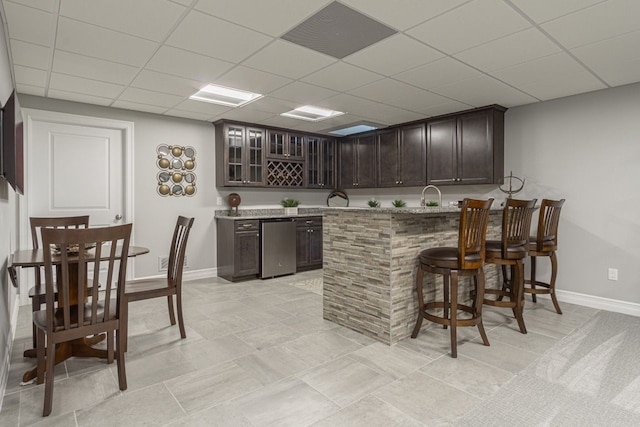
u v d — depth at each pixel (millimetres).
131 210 4449
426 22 2289
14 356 2520
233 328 3088
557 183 3918
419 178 4996
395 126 5312
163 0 2029
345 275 3125
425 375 2258
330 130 5691
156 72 3141
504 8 2115
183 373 2291
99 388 2107
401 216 2811
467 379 2205
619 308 3510
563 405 1933
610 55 2783
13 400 1977
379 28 2365
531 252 3488
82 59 2844
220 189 5230
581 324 3166
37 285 2676
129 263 4445
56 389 2094
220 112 4551
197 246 5023
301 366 2385
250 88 3602
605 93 3590
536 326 3121
